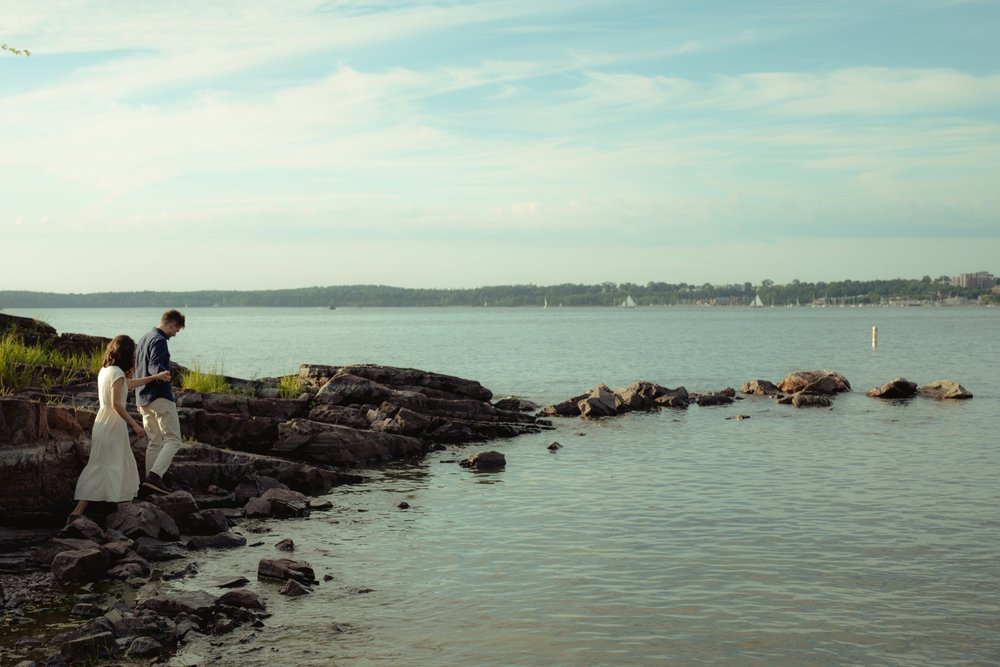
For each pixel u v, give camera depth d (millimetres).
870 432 25297
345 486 17516
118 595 10305
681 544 12734
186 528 13391
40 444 12891
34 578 10953
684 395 34375
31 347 21594
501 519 14430
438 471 19375
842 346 83250
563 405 31203
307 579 10945
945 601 10164
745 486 17125
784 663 8414
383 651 8672
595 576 11172
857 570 11383
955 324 161125
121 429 13070
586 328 147750
